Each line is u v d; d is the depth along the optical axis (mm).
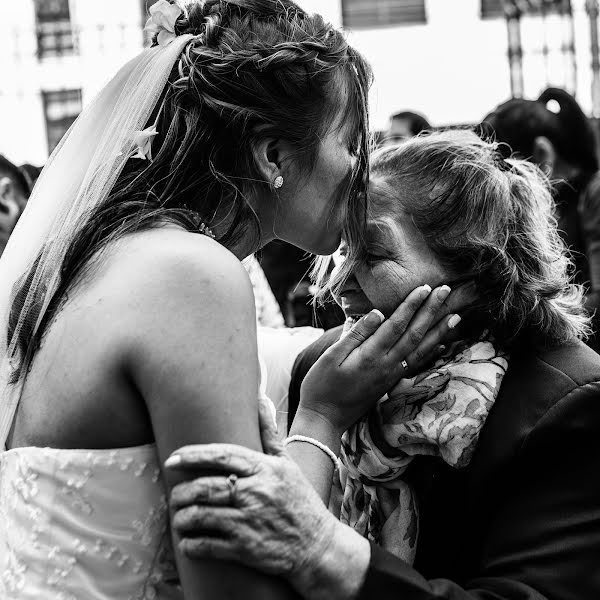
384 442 1703
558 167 3340
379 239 1687
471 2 7309
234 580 1229
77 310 1344
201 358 1249
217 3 1502
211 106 1424
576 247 3266
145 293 1289
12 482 1346
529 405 1596
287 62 1434
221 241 1479
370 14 7398
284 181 1491
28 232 1492
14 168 3803
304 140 1474
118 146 1438
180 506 1225
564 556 1476
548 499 1526
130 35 7102
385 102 7395
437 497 1692
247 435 1258
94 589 1309
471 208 1688
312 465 1641
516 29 6832
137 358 1266
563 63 6766
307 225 1539
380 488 1749
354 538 1336
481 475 1594
